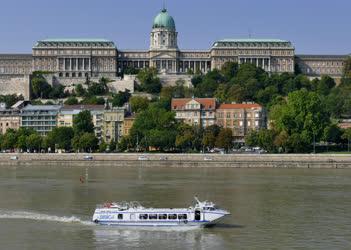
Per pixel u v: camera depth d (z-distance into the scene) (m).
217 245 178.50
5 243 181.00
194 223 198.50
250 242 181.25
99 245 178.88
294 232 192.88
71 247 176.88
